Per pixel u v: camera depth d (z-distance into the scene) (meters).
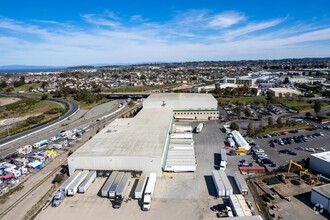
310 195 42.53
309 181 46.44
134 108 132.75
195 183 47.62
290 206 39.69
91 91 199.50
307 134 76.12
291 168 51.09
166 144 60.12
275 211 38.38
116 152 52.16
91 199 42.75
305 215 37.41
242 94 161.12
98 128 92.25
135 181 48.00
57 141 78.06
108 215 38.28
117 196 42.03
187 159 56.53
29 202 43.28
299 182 47.09
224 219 34.28
